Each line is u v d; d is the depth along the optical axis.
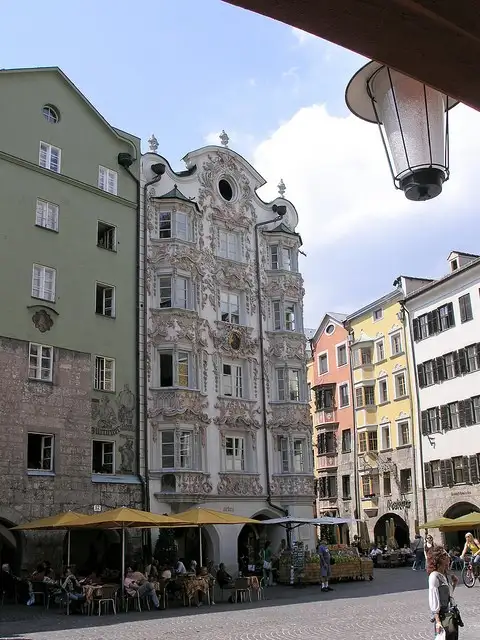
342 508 62.16
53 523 27.83
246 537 43.06
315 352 69.00
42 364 33.75
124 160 40.66
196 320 41.12
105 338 37.38
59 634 19.91
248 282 45.19
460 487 50.22
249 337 44.31
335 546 41.22
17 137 35.84
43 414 32.72
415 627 19.58
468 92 3.74
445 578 11.44
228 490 40.53
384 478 58.00
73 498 33.00
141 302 39.69
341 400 64.12
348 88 4.31
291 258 47.91
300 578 36.09
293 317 46.91
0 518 30.27
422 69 3.59
